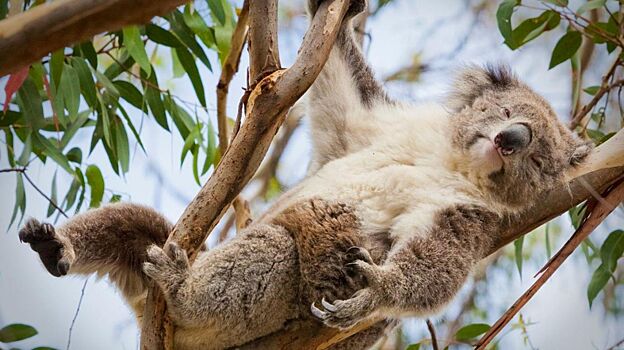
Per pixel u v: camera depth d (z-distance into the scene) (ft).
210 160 23.21
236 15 26.43
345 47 21.56
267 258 17.66
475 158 19.79
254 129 14.60
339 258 18.16
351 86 21.50
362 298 16.17
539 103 21.44
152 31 22.12
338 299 17.94
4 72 9.35
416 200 19.22
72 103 20.06
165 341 16.42
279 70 15.16
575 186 18.63
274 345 17.98
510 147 19.53
